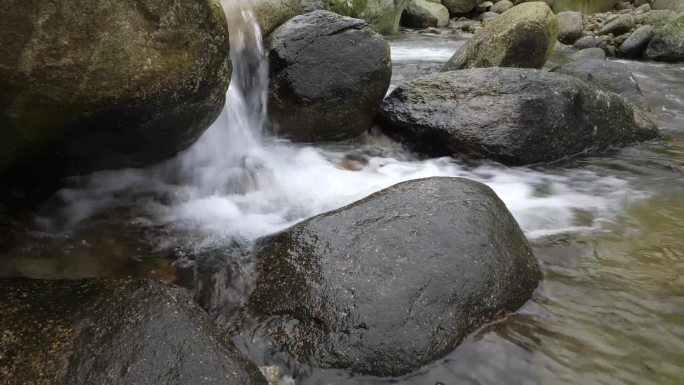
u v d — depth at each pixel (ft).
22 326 8.12
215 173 16.25
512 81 19.75
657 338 10.02
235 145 17.95
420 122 19.85
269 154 18.54
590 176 18.37
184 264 11.78
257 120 19.47
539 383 8.94
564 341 9.86
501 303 10.34
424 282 9.96
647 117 22.34
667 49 44.55
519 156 18.85
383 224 11.08
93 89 10.81
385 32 53.36
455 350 9.45
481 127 19.04
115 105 11.32
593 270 12.19
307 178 17.13
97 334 8.00
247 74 19.27
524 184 17.62
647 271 12.20
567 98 19.38
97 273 11.34
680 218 15.05
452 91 20.29
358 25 19.93
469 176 18.25
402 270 10.11
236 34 19.08
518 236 11.71
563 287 11.47
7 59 9.64
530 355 9.50
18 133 10.98
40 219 13.05
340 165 18.43
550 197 16.56
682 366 9.35
